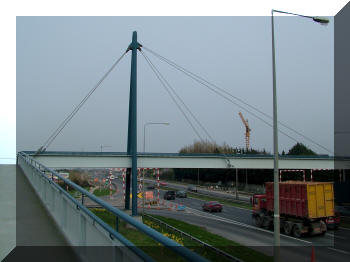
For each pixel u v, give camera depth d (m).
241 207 44.62
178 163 36.75
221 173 79.75
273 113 15.46
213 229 25.91
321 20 16.31
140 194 34.53
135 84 38.53
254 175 68.56
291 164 38.19
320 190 22.34
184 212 40.31
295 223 22.16
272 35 16.30
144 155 35.97
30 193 11.39
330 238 21.30
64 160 33.47
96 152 34.53
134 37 41.22
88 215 4.20
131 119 39.22
